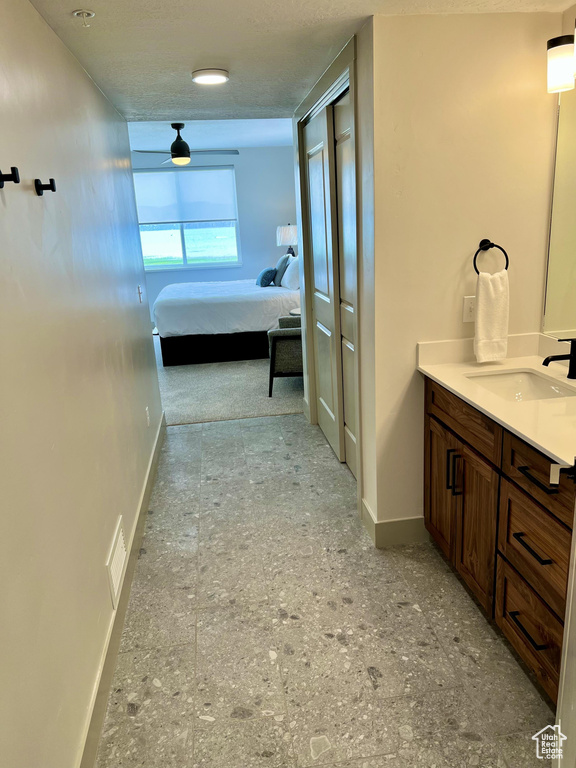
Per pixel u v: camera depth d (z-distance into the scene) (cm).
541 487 152
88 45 204
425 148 213
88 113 232
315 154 326
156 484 331
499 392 224
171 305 605
